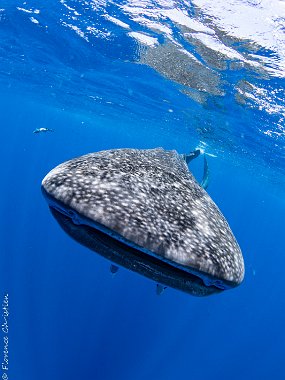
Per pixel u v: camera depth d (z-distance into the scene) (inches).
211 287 94.6
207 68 433.7
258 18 308.0
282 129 534.3
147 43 438.3
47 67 697.6
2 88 1159.0
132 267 88.0
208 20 334.0
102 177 92.0
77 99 928.9
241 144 718.5
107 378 629.9
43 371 592.4
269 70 380.2
